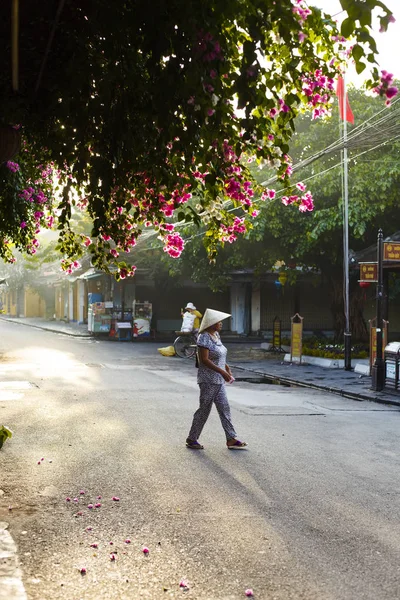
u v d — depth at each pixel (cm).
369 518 541
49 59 430
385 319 1638
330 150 1603
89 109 431
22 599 366
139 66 434
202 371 797
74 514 538
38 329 4131
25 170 757
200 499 585
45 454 749
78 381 1511
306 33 377
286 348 2577
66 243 604
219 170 434
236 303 3475
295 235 2038
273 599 386
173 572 424
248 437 877
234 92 392
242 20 370
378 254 1428
